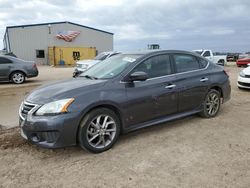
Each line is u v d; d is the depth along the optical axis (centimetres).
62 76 1686
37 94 384
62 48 3650
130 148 395
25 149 396
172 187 288
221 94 573
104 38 4369
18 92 974
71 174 321
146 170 327
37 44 3853
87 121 364
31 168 337
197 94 510
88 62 1305
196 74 511
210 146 399
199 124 508
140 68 433
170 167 333
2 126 520
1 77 1223
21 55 3791
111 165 342
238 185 290
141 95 419
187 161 349
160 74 457
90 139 372
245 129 477
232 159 353
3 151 389
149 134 454
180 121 528
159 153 376
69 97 359
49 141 351
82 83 403
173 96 464
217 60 2503
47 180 308
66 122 347
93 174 320
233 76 1537
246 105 678
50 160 360
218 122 520
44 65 3762
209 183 295
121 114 400
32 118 352
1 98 848
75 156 371
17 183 302
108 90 388
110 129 393
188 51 523
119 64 446
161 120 459
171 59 482
